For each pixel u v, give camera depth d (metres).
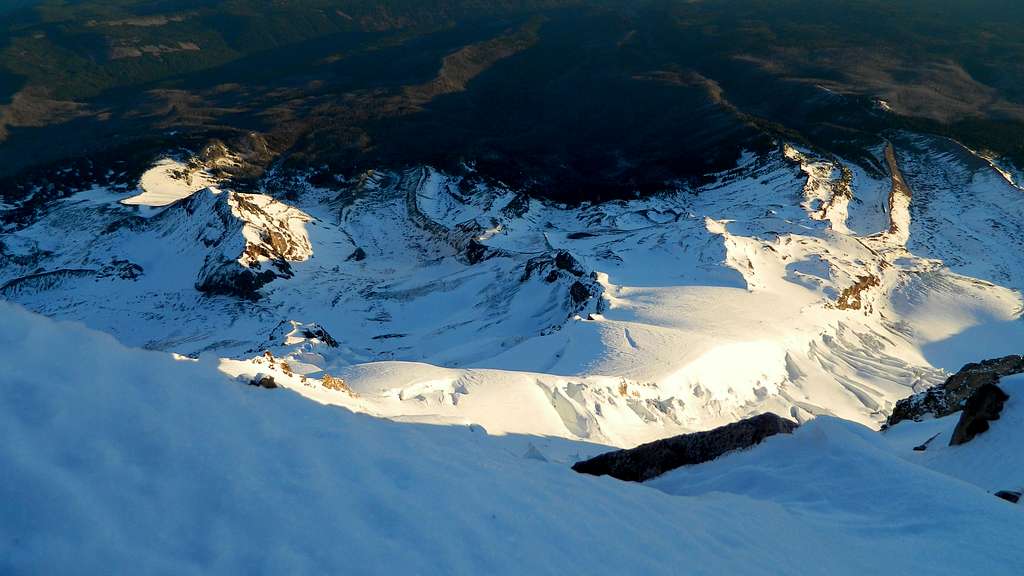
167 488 6.18
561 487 9.38
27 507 5.41
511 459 10.69
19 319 7.36
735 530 9.66
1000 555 9.49
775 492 12.70
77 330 7.75
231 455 6.89
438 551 6.57
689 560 8.09
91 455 6.12
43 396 6.43
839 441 13.74
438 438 10.46
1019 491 12.90
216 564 5.64
